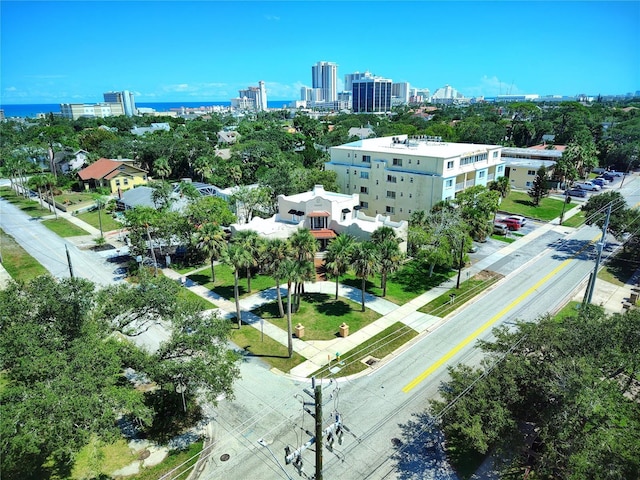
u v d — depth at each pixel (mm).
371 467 24281
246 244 39250
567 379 21062
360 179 74250
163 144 113188
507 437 22172
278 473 24062
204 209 57438
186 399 29625
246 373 33031
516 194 86750
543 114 186125
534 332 25328
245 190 66500
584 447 19406
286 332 38781
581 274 50625
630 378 23438
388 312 42406
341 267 42219
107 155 118188
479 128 139875
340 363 34125
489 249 59375
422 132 141500
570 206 79000
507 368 23938
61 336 24844
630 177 104562
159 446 26156
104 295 29141
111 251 60906
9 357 22156
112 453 25484
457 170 66812
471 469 24062
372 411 28750
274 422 28016
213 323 28766
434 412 24906
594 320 25672
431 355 35062
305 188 74688
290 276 34625
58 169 114188
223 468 24516
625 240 59594
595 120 159500
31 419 18656
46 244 63969
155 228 55562
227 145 156625
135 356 26125
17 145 128500
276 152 110688
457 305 43594
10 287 27203
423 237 48562
